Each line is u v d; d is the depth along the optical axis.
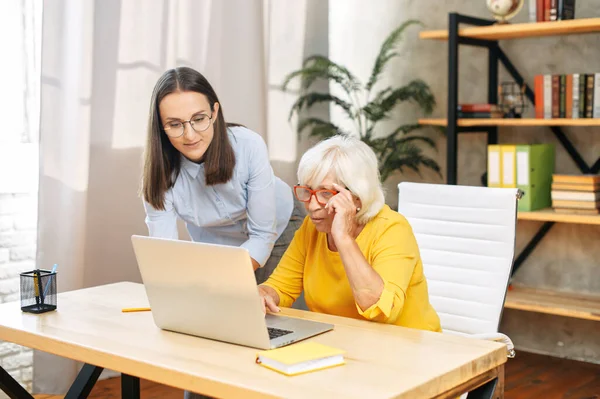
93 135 3.62
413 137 4.55
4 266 3.51
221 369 1.64
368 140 4.61
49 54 3.38
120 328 2.00
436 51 4.59
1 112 3.45
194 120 2.34
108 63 3.64
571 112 3.85
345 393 1.48
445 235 2.60
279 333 1.89
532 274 4.36
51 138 3.42
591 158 4.11
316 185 2.07
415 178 4.76
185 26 3.95
